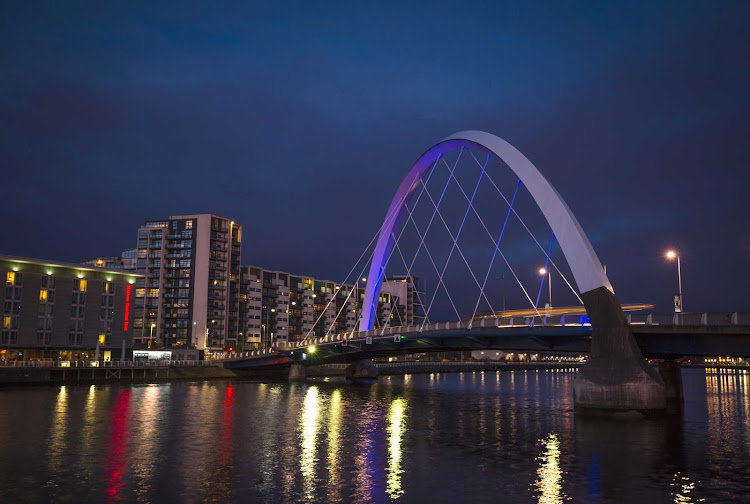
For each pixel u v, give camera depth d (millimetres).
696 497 25469
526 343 66688
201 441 39062
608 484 27594
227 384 99125
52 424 45969
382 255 101875
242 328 176000
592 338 54062
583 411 53000
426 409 60375
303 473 29766
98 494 25766
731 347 49188
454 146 84250
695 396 78562
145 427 45094
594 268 53781
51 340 109750
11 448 35969
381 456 34156
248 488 26844
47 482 27781
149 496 25484
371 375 123062
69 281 113188
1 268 104688
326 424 47906
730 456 33938
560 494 25891
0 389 79188
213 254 165250
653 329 51906
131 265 168375
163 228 165000
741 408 60156
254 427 45750
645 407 50969
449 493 26031
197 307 160875
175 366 108062
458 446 37438
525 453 35000
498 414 55594
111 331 118688
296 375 111188
